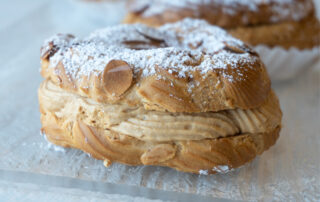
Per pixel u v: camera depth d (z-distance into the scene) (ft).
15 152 0.77
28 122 0.86
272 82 1.04
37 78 1.01
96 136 0.72
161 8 1.01
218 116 0.71
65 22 1.35
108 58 0.71
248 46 0.80
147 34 0.82
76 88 0.71
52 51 0.75
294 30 1.01
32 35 1.24
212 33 0.83
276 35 1.00
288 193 0.72
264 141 0.74
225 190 0.72
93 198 0.72
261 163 0.78
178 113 0.70
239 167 0.75
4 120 0.86
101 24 1.34
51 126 0.75
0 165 0.74
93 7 1.31
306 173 0.76
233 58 0.73
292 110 0.94
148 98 0.69
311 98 0.98
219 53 0.75
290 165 0.78
